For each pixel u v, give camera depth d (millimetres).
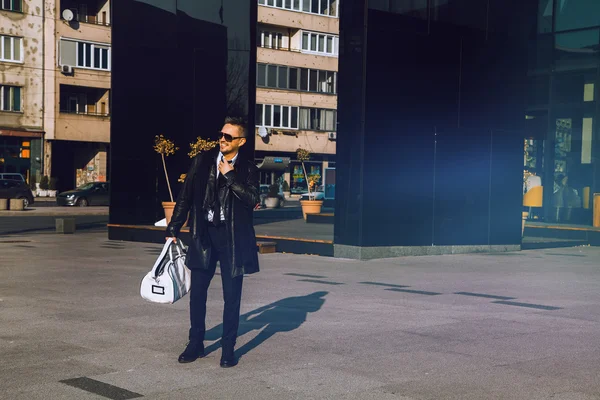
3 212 32375
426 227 14344
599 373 5355
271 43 59719
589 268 12625
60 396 4633
